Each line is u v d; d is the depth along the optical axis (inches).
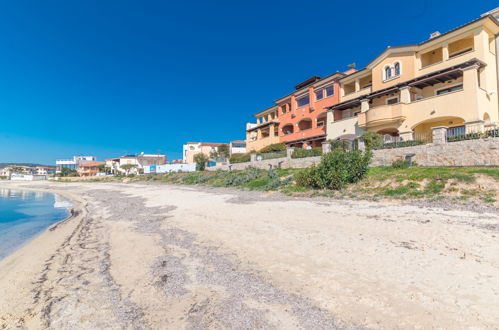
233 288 184.4
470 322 130.3
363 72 1133.1
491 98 772.0
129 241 337.7
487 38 781.3
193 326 142.3
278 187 743.7
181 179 1528.1
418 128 892.6
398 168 652.1
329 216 386.9
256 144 1815.9
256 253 252.5
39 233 471.2
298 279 191.0
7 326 156.8
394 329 129.0
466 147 564.1
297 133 1486.2
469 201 394.6
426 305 147.3
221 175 1284.4
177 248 288.5
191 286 192.1
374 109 932.6
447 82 852.6
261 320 143.5
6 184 3257.9
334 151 675.4
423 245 242.1
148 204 698.2
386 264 205.9
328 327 133.6
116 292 190.9
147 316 155.6
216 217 440.8
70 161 5703.7
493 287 161.6
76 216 627.8
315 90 1409.9
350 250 241.9
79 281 218.1
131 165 3924.7
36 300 189.8
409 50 941.8
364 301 155.6
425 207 397.7
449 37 840.9
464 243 239.5
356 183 611.5
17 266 275.7
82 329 147.3
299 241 279.3
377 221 338.3
